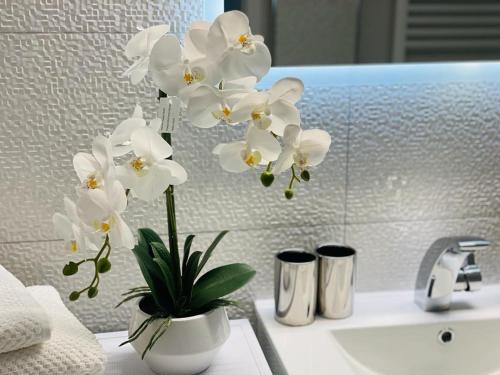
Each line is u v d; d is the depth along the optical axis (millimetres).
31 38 998
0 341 772
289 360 986
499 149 1203
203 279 951
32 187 1054
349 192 1166
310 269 1082
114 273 1110
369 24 1091
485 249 1250
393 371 1128
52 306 946
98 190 722
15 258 1074
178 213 1110
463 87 1161
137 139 755
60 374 809
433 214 1208
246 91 761
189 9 1039
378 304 1194
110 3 1010
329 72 1112
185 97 749
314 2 1064
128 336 994
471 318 1146
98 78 1033
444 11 1118
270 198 1139
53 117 1034
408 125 1157
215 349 925
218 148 787
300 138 778
